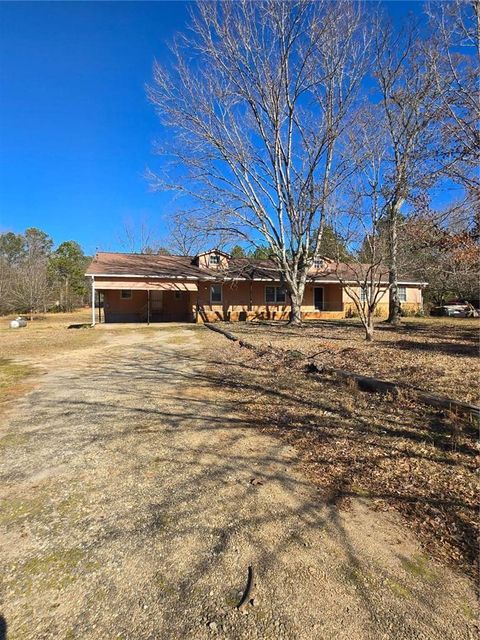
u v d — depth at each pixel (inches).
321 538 94.1
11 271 1283.2
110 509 108.5
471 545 90.3
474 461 130.3
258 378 268.5
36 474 130.6
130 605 74.4
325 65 591.8
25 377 288.5
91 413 197.5
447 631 67.8
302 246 694.5
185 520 102.6
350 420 176.7
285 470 131.3
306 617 70.9
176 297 923.4
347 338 460.8
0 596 77.2
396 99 482.3
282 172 675.4
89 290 1782.7
